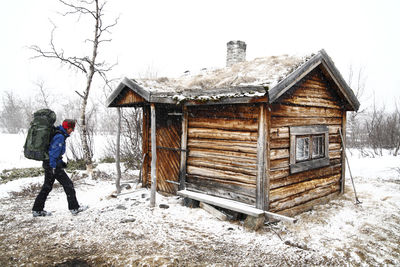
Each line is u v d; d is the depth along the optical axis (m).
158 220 4.91
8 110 36.56
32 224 4.73
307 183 5.70
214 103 4.88
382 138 16.27
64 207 5.75
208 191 5.49
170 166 6.54
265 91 4.10
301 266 3.50
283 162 5.04
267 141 4.58
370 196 6.85
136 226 4.64
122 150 11.73
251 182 4.75
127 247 3.88
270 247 3.97
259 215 4.36
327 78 6.05
